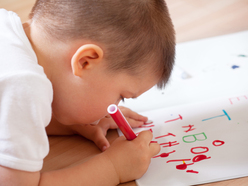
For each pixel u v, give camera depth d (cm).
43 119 51
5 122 49
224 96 74
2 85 49
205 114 69
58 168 61
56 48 57
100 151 66
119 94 60
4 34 57
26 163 49
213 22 115
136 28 55
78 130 71
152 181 54
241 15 117
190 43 101
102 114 62
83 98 59
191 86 81
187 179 53
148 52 57
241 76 80
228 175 52
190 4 136
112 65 56
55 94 59
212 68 86
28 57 54
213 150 59
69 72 57
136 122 70
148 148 57
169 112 73
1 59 52
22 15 132
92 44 54
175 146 62
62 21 55
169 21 60
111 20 54
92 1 54
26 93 49
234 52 91
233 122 65
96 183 53
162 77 63
